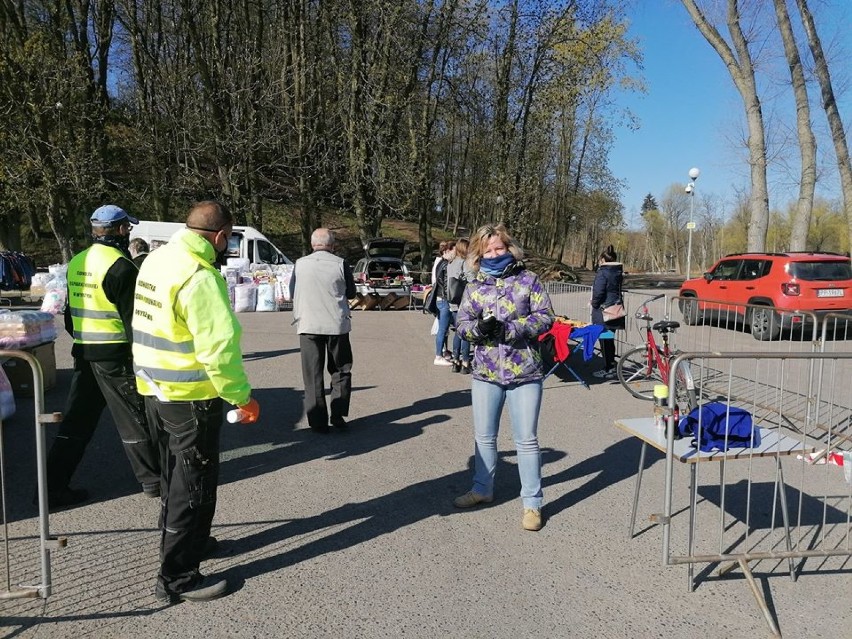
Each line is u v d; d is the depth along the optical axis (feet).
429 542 11.86
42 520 9.19
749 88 53.52
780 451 10.94
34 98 67.67
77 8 80.43
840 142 52.21
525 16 78.13
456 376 27.20
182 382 9.29
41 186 69.67
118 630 8.95
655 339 29.45
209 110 79.00
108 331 12.62
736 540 12.09
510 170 85.66
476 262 12.69
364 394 23.77
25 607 9.47
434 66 82.28
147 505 13.33
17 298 59.41
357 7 79.30
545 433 19.13
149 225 58.59
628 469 15.98
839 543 11.70
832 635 9.18
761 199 54.34
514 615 9.51
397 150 84.48
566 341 25.03
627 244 272.10
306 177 83.71
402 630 9.07
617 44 93.25
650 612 9.67
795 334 38.06
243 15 86.53
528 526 12.38
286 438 18.15
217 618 9.30
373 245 66.13
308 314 17.93
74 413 13.04
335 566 10.91
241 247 60.29
